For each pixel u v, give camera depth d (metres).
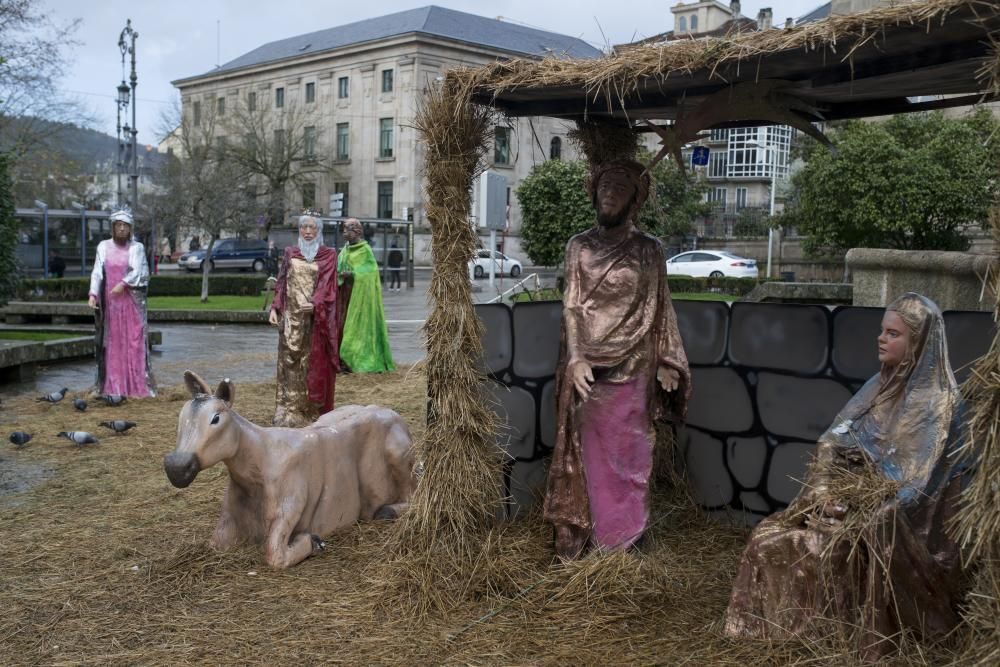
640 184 4.48
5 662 3.44
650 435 4.37
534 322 4.85
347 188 54.62
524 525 4.67
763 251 36.53
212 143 51.78
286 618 3.83
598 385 4.32
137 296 9.30
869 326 4.56
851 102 4.82
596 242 4.49
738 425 5.03
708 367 5.13
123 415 8.55
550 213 24.84
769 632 3.45
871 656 3.25
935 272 8.16
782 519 3.59
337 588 4.14
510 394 4.76
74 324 19.19
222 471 6.39
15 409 8.90
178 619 3.83
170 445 7.25
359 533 4.79
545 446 4.98
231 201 35.28
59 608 3.96
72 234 31.77
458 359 4.29
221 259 42.41
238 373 11.52
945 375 3.45
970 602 3.03
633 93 4.34
